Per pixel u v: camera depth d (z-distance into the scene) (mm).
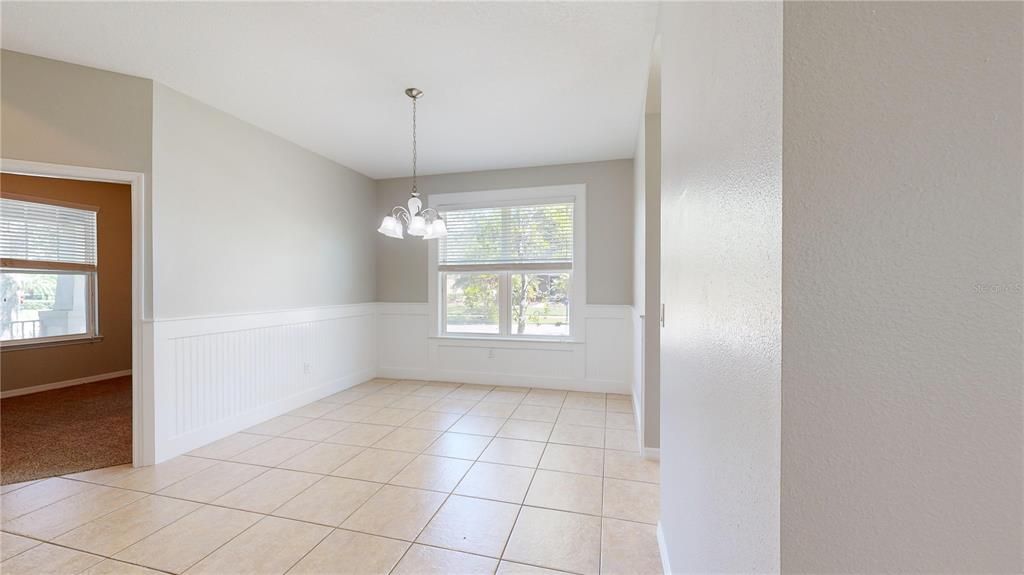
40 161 2230
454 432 2998
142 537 1753
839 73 453
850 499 461
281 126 3240
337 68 2375
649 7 1838
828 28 456
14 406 3691
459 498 2070
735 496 686
